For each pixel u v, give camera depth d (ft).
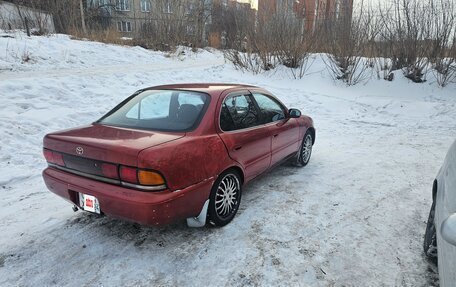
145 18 83.25
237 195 11.68
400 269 9.12
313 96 41.73
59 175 9.93
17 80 29.25
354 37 47.52
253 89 13.73
